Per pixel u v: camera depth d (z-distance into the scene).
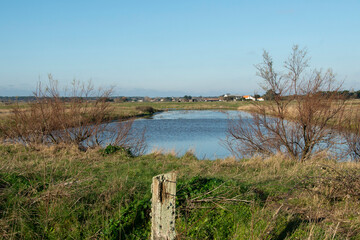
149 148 16.52
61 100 13.34
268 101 11.84
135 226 4.81
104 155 11.06
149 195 5.75
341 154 11.37
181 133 24.25
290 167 9.43
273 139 11.80
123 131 13.94
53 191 5.43
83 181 6.42
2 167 6.77
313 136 11.02
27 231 4.51
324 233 4.55
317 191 6.04
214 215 5.07
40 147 11.74
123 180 6.62
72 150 11.34
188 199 5.38
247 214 5.10
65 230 4.61
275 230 4.62
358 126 11.02
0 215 4.80
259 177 7.70
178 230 4.48
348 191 5.86
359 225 4.82
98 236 4.56
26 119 12.73
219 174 8.39
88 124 13.30
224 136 22.33
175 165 9.50
